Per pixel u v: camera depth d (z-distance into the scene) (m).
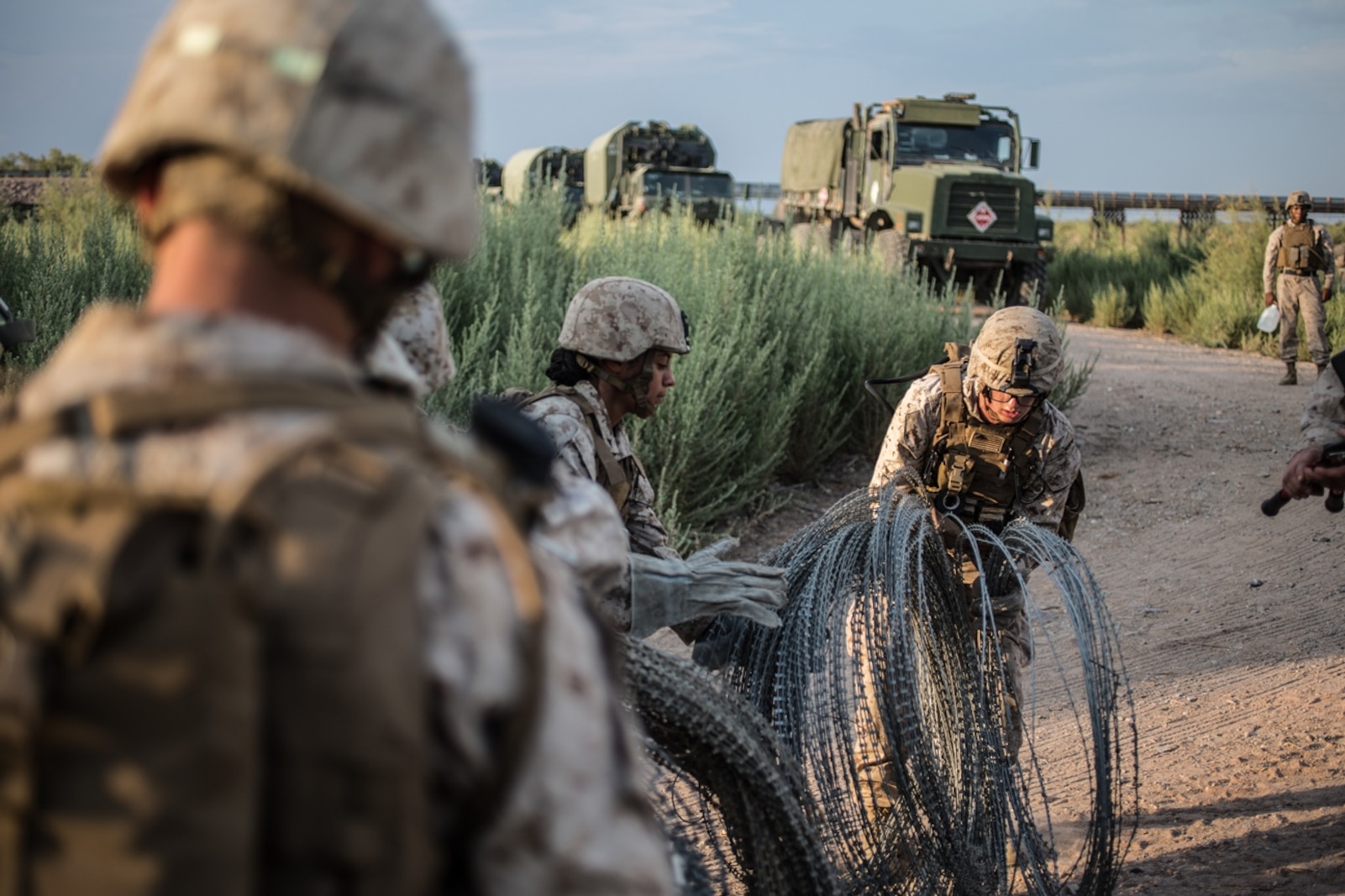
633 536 2.81
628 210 20.23
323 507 0.73
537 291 6.99
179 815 0.70
